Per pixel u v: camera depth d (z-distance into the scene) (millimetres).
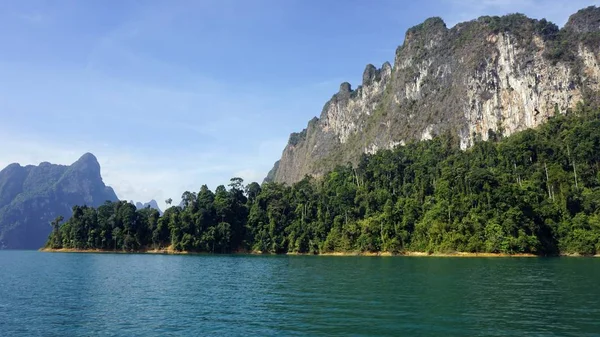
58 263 86125
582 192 107875
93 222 147000
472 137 173625
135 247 140625
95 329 26656
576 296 35156
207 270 67562
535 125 158000
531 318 27125
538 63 164250
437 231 105938
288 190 154750
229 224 138875
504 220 99625
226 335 24578
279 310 31312
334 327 25703
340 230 127375
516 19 182125
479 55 184125
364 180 148375
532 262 76250
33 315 30906
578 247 95500
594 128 120688
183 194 146500
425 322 26516
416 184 132625
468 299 34438
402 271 60156
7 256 123000
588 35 162125
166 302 35875
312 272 61469
